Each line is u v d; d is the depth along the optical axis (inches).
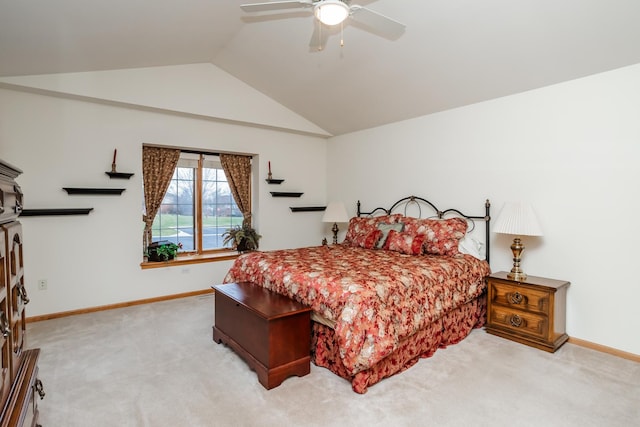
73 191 142.9
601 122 112.4
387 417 78.4
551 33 100.4
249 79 175.5
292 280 106.7
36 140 137.6
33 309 138.3
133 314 147.6
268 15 119.6
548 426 75.7
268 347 90.1
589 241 116.3
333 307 93.0
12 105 133.0
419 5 102.3
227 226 201.8
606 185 112.0
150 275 165.3
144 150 168.7
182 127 171.9
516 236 134.7
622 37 96.3
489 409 81.4
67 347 114.1
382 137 189.9
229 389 90.2
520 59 114.0
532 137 129.3
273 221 206.8
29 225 136.8
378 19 88.0
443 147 159.9
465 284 122.7
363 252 149.3
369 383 89.7
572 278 120.4
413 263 123.0
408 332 96.6
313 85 164.2
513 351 112.5
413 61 128.3
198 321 139.7
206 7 108.1
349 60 137.5
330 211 193.2
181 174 185.0
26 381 48.3
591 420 77.7
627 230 108.2
